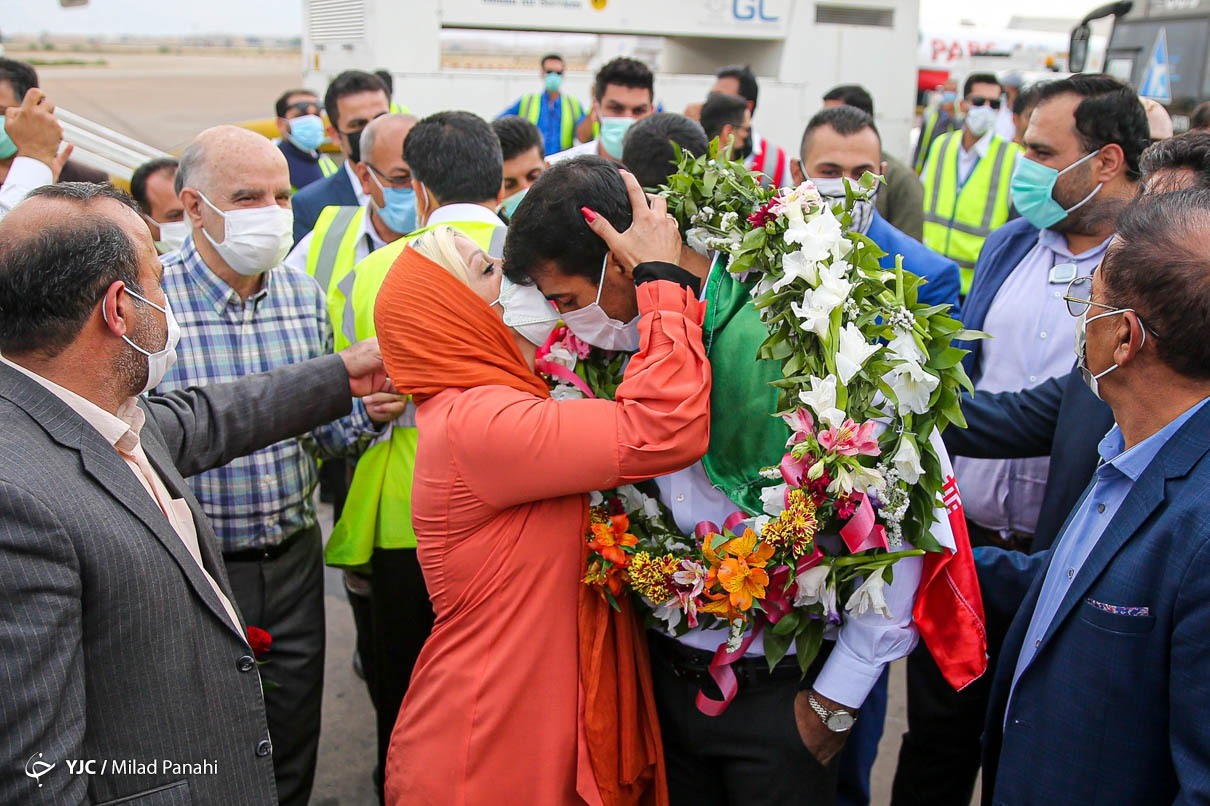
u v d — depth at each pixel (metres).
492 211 2.74
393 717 2.75
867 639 1.71
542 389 1.78
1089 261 2.65
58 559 1.37
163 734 1.52
